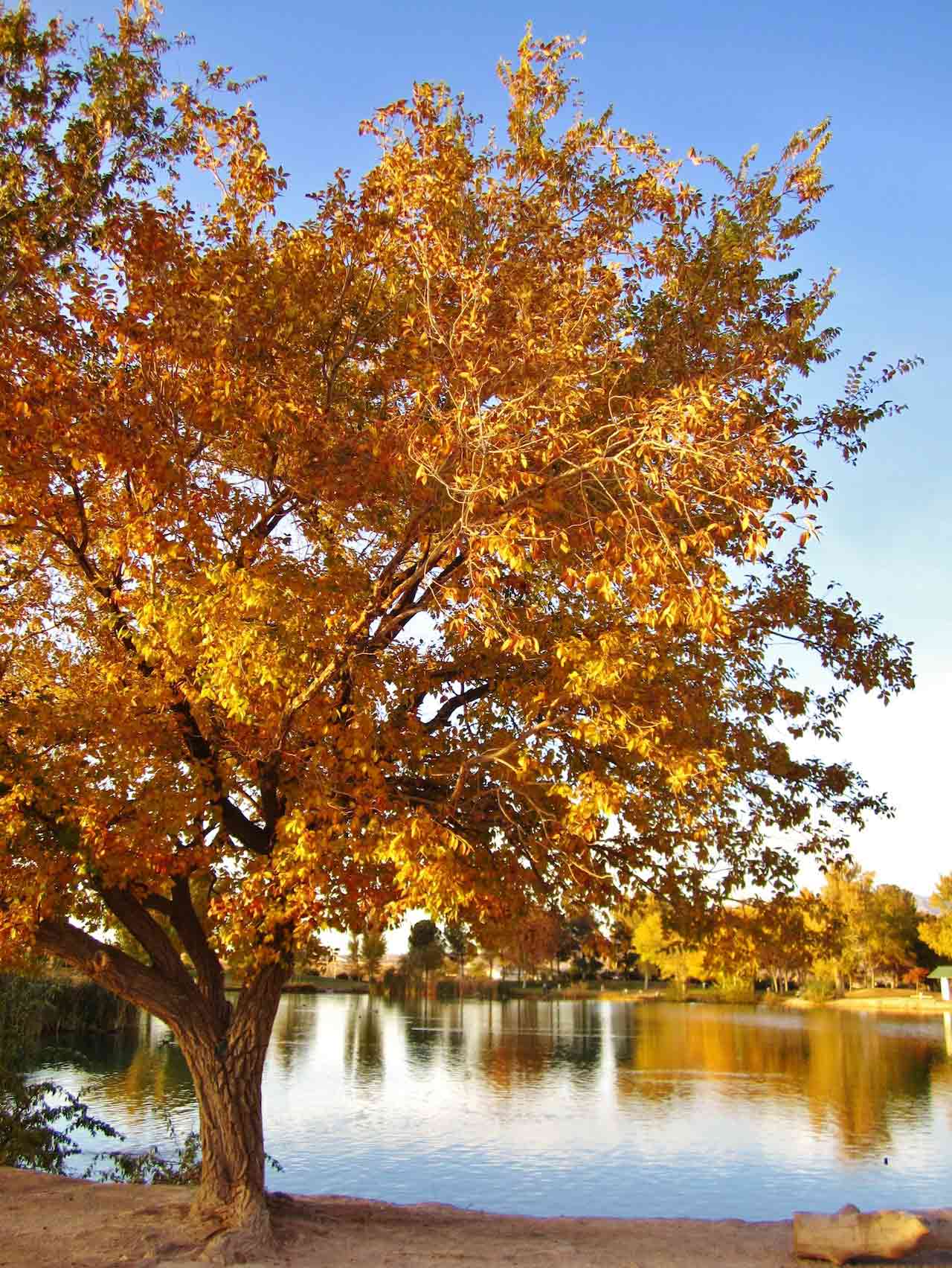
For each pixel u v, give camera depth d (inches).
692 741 381.4
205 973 441.7
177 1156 709.9
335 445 390.0
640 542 325.4
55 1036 1627.7
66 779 387.2
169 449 381.1
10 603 447.2
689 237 443.2
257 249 418.0
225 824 435.5
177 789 394.3
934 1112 1106.7
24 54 374.6
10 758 386.6
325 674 365.4
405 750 410.0
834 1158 862.5
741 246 430.3
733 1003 3612.2
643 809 414.3
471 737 440.5
